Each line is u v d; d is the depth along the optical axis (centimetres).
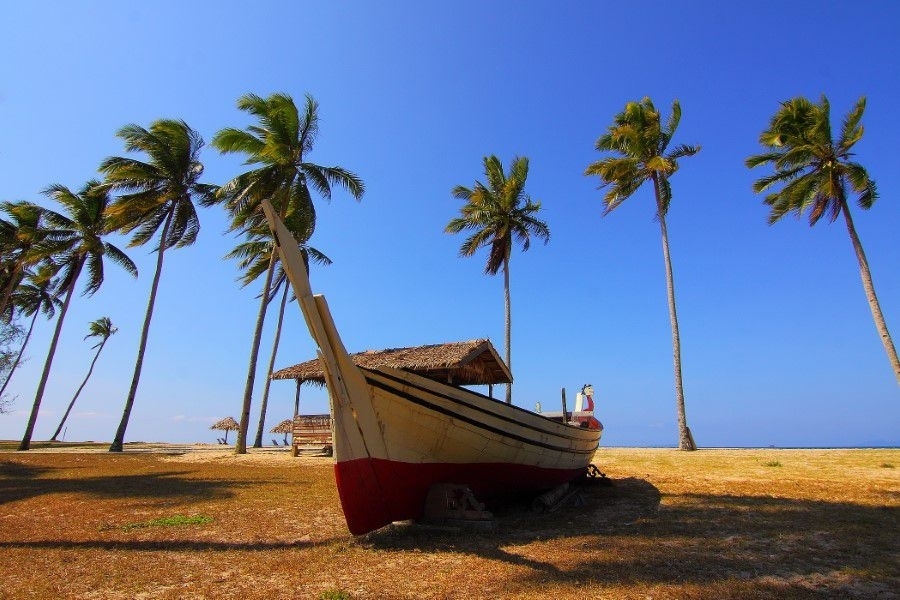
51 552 634
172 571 552
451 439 808
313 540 700
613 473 1461
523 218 3025
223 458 2111
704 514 848
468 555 613
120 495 1084
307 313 691
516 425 899
